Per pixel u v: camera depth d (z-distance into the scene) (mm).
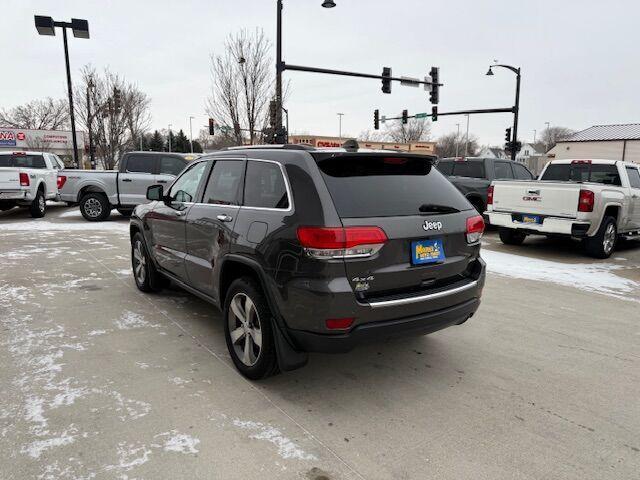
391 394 3406
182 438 2811
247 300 3508
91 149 24031
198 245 4215
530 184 8812
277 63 16625
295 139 47438
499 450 2748
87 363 3811
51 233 10875
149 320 4859
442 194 3625
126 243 9570
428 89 21953
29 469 2508
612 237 8844
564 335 4668
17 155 15000
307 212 3045
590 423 3059
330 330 2967
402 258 3152
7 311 5098
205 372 3693
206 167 4418
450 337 4578
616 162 9430
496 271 7535
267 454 2676
